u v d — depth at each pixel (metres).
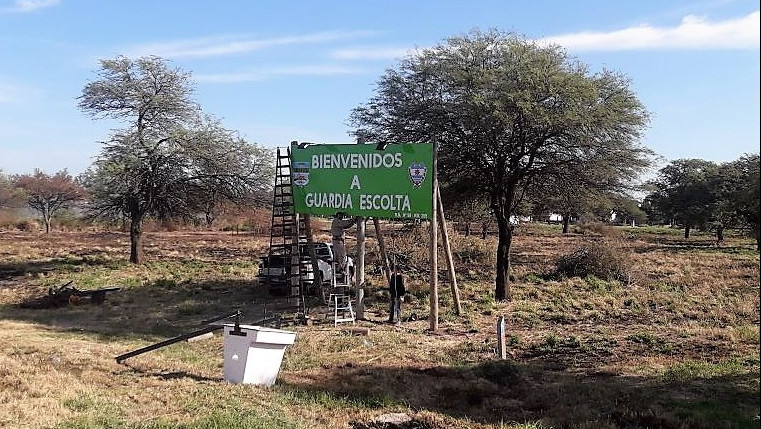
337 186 20.34
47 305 22.17
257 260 36.72
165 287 26.45
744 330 16.48
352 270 28.14
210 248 44.38
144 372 12.14
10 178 69.00
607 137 22.23
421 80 23.05
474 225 63.41
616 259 28.42
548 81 20.77
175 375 11.91
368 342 16.38
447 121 22.47
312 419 9.40
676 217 62.62
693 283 27.39
